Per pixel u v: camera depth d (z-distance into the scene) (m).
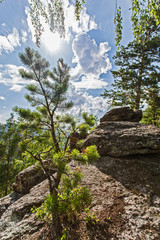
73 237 2.56
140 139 5.33
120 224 2.67
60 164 2.54
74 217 3.00
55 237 2.52
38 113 4.29
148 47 12.59
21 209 4.01
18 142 3.13
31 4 2.80
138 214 2.81
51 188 2.86
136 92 13.06
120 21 2.57
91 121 3.71
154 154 5.31
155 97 12.59
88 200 2.45
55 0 2.77
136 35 2.68
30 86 3.89
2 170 10.72
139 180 3.96
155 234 2.33
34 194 4.55
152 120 15.35
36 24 3.00
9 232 3.21
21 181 6.34
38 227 3.13
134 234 2.41
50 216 2.84
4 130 9.70
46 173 2.88
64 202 2.33
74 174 2.73
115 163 5.07
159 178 3.88
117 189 3.74
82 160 2.60
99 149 5.89
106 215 2.94
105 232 2.58
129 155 5.38
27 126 3.70
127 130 6.06
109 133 6.11
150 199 3.18
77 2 2.58
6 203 5.77
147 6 2.12
